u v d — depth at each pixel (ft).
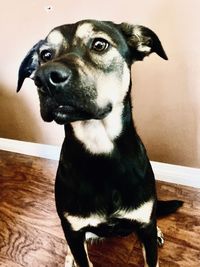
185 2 4.05
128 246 4.48
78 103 2.66
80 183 3.24
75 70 2.64
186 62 4.43
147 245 3.65
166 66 4.56
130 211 3.33
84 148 3.17
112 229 3.60
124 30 3.24
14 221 5.09
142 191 3.28
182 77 4.56
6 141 6.70
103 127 3.10
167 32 4.32
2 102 6.14
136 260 4.29
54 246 4.60
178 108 4.83
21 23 5.04
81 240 3.59
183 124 4.94
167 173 5.41
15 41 5.25
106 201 3.26
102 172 3.20
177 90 4.69
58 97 2.60
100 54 2.95
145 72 4.72
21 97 5.87
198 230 4.60
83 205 3.28
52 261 4.41
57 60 2.71
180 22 4.19
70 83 2.57
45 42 3.17
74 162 3.23
